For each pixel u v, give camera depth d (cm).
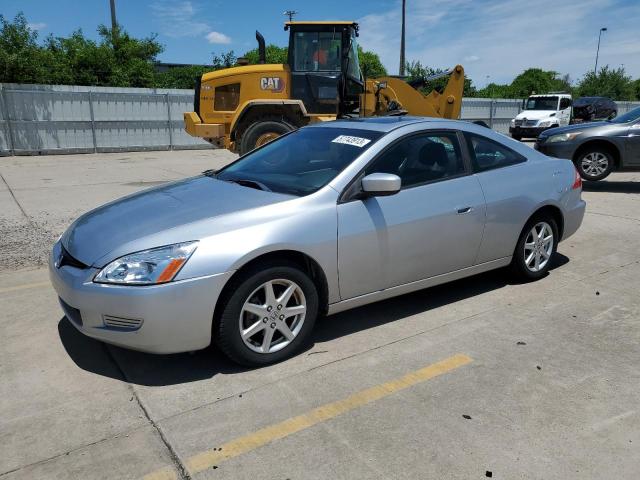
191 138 2122
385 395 316
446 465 257
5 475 251
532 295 471
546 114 2469
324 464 258
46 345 377
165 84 3088
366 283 382
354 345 379
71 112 1875
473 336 392
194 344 322
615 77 4584
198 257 313
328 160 398
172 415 297
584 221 752
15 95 1773
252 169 436
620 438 277
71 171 1358
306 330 361
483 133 460
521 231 473
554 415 296
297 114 1174
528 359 358
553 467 256
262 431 283
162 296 305
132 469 255
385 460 261
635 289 484
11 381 331
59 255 354
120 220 355
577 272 532
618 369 345
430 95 1237
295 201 354
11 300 459
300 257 356
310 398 313
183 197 383
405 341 385
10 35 2050
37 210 838
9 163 1570
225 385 327
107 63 2538
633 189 1027
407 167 404
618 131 968
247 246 323
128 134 1995
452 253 424
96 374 340
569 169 512
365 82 1171
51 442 274
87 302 314
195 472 253
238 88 1191
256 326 338
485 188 439
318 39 1149
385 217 379
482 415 296
